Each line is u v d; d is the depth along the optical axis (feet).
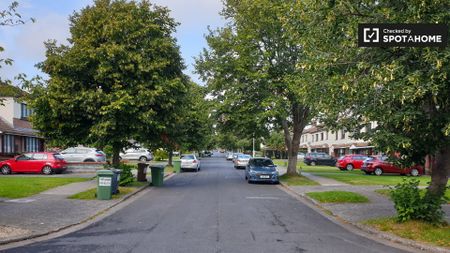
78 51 66.08
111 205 49.83
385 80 27.76
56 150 149.38
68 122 68.49
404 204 35.35
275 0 79.71
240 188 74.13
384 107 31.14
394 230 33.88
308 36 35.65
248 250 28.12
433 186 37.09
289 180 86.48
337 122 39.19
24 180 75.51
